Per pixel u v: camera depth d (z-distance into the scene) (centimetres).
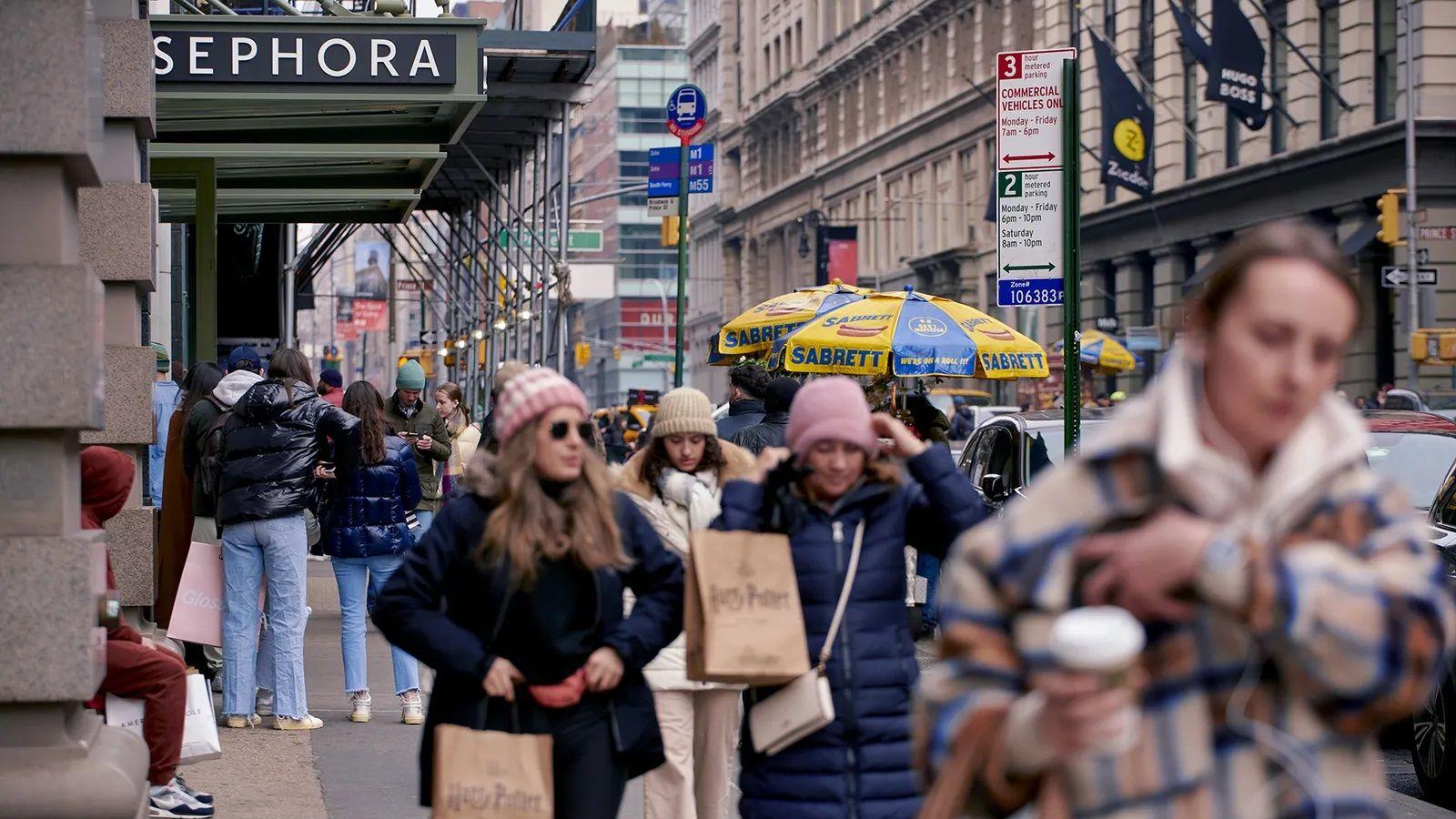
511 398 856
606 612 861
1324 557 414
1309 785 424
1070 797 442
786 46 15475
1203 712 431
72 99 941
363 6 4500
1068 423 2123
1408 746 1884
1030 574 436
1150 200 8775
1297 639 410
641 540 891
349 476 1867
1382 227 6116
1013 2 10356
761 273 16500
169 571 1955
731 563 885
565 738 862
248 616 1806
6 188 954
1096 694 390
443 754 832
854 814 886
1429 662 416
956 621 451
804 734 881
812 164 14712
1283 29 7800
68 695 944
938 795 453
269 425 1784
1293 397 418
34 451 948
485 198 5991
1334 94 7250
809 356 2881
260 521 1781
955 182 11375
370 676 2312
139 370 1602
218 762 1641
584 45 3641
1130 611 425
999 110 2183
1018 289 2192
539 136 4734
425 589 855
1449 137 6844
